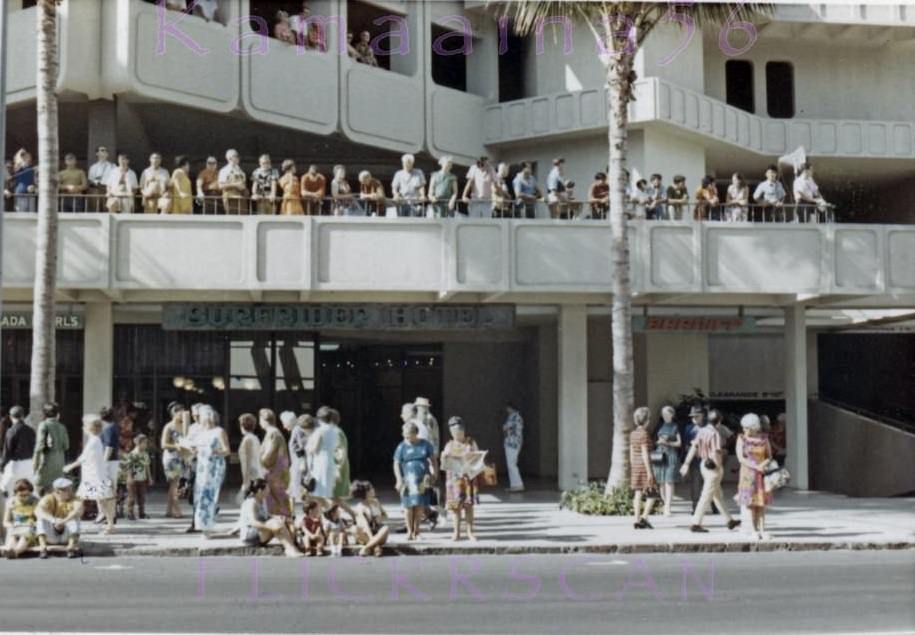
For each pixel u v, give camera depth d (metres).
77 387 23.61
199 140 25.64
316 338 24.41
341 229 20.95
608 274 21.89
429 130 26.88
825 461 29.41
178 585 11.68
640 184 22.67
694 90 27.75
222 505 20.36
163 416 23.77
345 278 20.92
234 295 21.42
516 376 29.86
